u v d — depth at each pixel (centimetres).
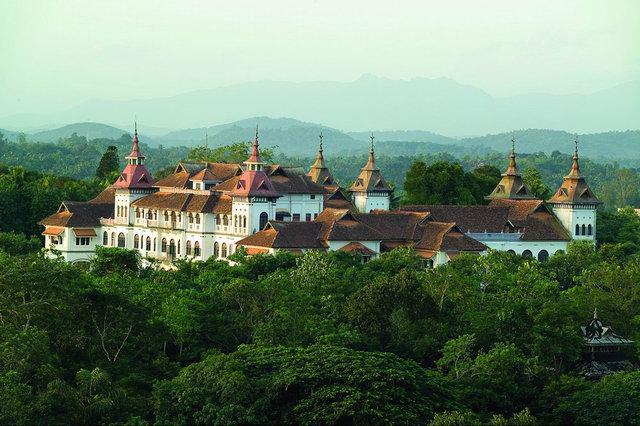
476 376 12444
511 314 13688
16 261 12725
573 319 14412
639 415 11844
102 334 12444
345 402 10869
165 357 12525
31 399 10456
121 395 11025
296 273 16188
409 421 10838
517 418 11175
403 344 13438
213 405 10875
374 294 13938
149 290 13812
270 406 11094
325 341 12850
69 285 12581
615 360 13962
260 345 12662
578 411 12056
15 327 11706
